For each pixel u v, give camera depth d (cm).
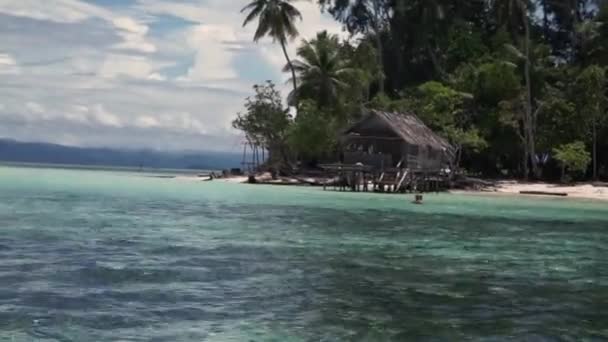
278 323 1060
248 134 6794
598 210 3872
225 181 6488
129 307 1136
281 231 2331
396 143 5234
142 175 9031
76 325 1018
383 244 2061
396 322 1079
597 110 6081
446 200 4338
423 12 7356
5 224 2297
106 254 1689
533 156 6384
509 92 6494
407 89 7006
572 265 1742
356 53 7150
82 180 6281
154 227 2358
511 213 3469
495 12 7225
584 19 7531
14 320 1030
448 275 1535
